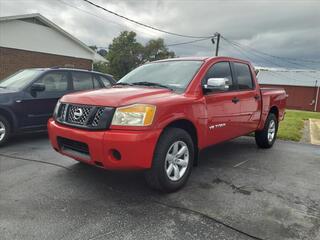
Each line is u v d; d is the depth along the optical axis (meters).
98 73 8.16
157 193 3.67
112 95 3.53
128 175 4.27
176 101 3.59
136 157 3.18
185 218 3.06
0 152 5.52
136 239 2.66
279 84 43.12
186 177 3.86
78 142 3.48
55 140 3.82
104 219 2.99
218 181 4.19
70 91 7.23
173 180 3.66
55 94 6.89
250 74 5.51
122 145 3.15
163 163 3.45
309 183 4.24
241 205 3.41
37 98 6.54
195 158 4.13
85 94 3.74
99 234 2.72
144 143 3.20
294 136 7.98
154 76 4.59
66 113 3.69
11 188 3.73
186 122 3.83
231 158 5.51
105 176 4.21
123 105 3.27
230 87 4.82
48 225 2.85
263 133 6.14
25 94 6.36
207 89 4.18
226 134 4.69
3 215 3.02
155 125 3.29
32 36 19.41
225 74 4.80
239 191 3.84
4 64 18.06
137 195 3.60
